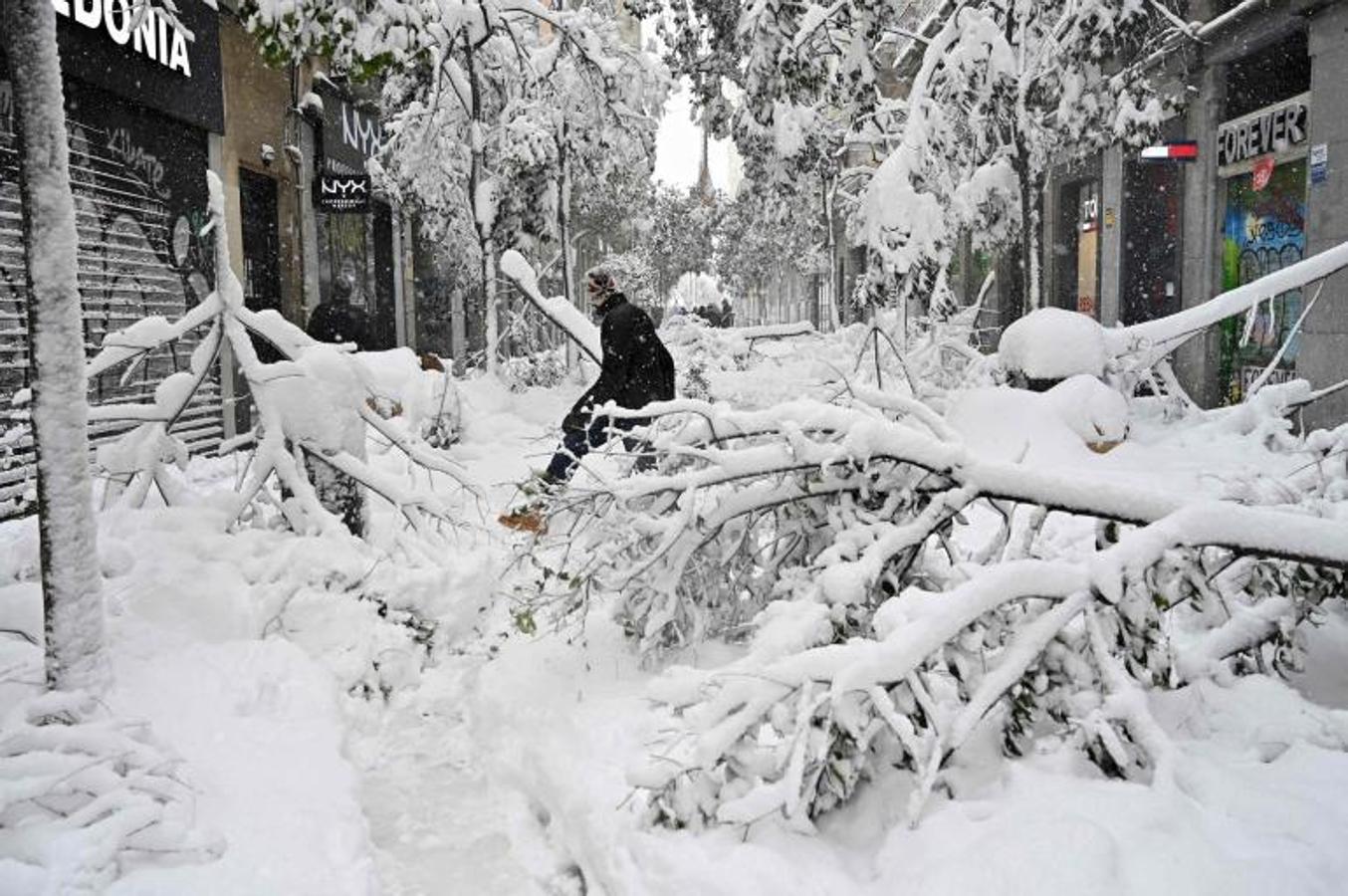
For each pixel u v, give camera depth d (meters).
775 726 2.89
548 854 3.27
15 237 8.63
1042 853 2.45
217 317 5.45
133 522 5.07
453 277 21.64
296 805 3.31
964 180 12.33
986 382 9.49
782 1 12.32
